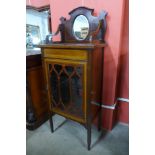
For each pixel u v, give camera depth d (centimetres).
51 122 146
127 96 150
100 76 126
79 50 98
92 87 109
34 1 182
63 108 128
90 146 131
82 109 115
